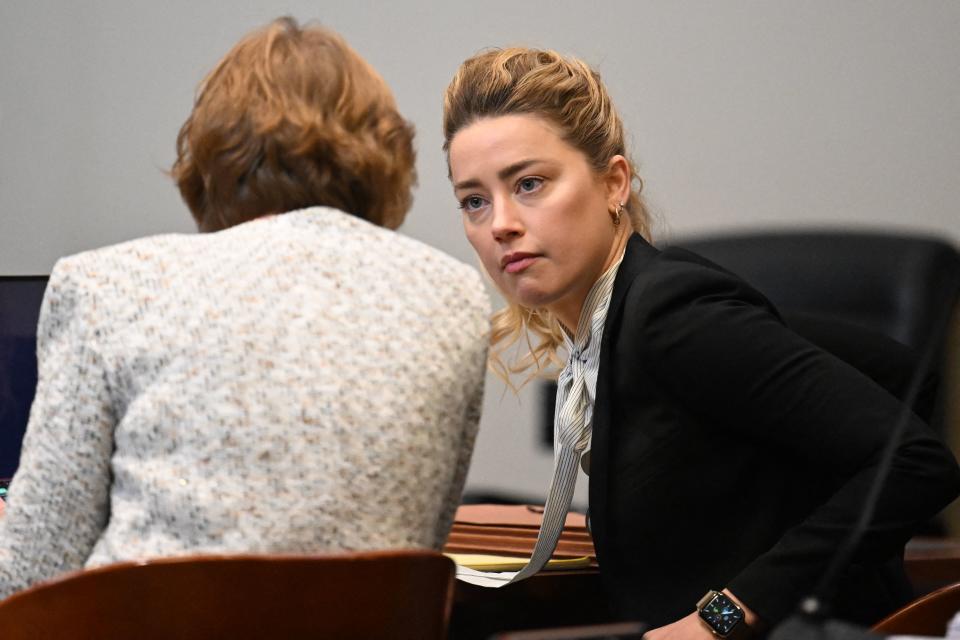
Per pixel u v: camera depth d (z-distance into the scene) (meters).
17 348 9.59
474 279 5.79
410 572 4.92
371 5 16.30
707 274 6.27
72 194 17.16
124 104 16.97
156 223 16.80
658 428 6.38
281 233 5.31
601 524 6.55
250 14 16.53
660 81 15.15
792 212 14.53
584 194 6.70
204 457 4.87
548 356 7.99
